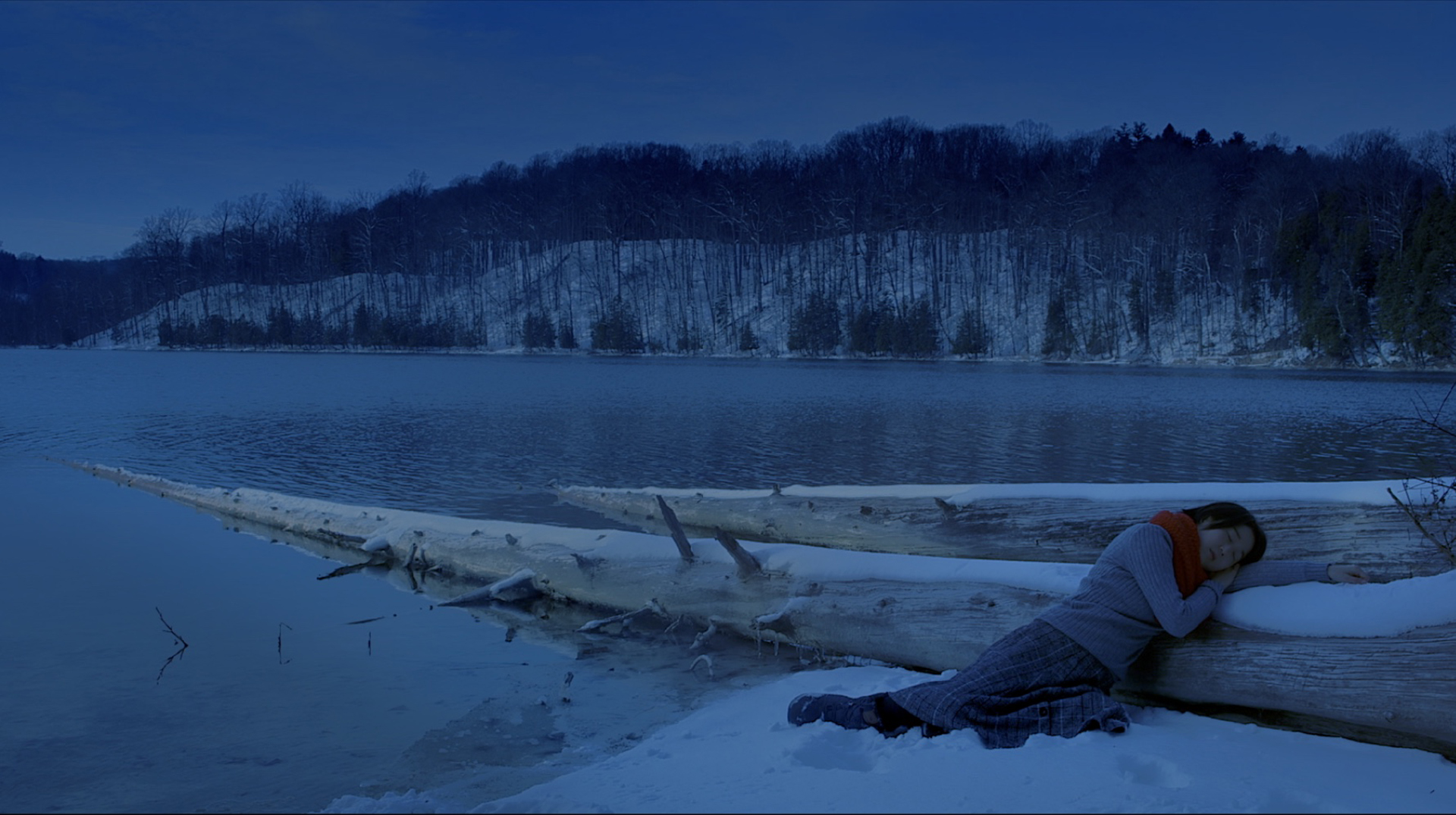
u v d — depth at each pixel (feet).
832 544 25.81
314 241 426.51
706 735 12.32
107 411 76.84
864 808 8.37
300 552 27.86
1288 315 227.40
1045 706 11.41
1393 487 15.75
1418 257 180.86
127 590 22.66
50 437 56.75
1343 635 11.52
